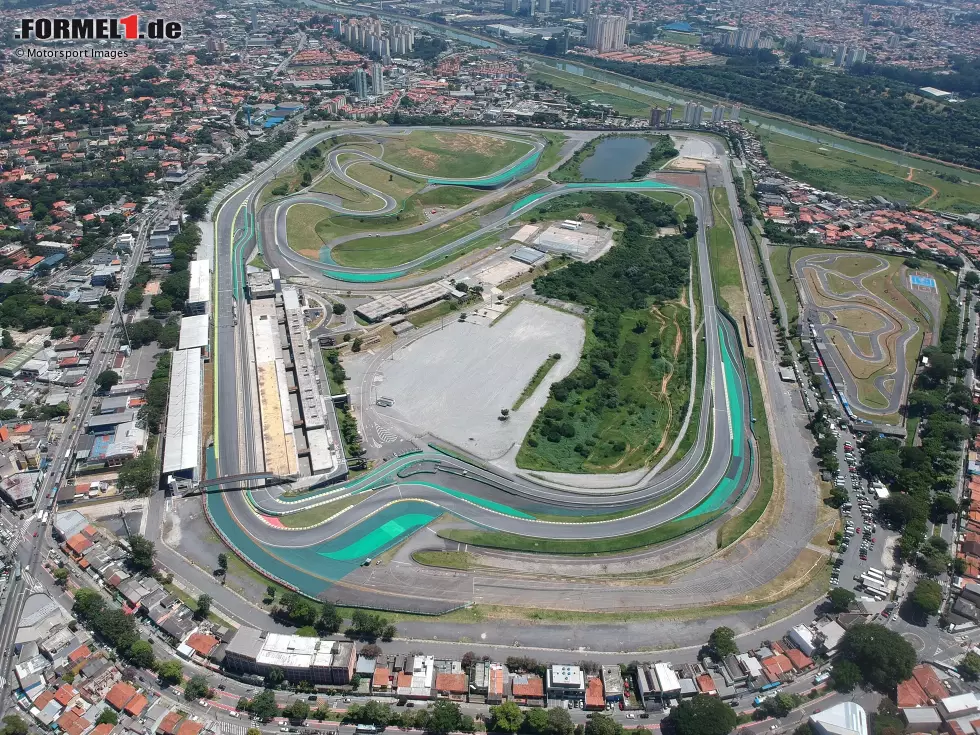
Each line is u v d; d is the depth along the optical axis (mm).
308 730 142750
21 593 172375
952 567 181500
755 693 151250
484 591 177500
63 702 145750
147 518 198000
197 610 167000
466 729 142250
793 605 173000
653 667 153375
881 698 150000
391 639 161875
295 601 166000
